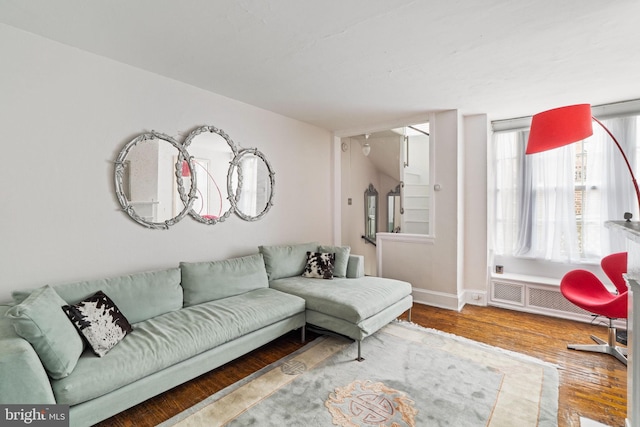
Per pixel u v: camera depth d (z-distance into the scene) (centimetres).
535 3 167
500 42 210
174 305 244
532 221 384
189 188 291
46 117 209
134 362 168
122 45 218
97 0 167
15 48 196
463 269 395
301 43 213
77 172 223
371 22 187
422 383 210
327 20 186
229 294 278
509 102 336
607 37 202
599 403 192
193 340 196
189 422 173
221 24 191
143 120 259
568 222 358
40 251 208
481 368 230
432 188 385
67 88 217
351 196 550
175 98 279
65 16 183
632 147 322
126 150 246
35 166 205
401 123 408
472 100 331
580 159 356
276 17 183
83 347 172
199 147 298
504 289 379
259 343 239
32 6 172
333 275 351
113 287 218
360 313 246
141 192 257
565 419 177
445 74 263
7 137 194
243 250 345
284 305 261
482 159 382
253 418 175
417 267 402
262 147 363
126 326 199
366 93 311
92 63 229
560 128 216
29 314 141
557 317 342
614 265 278
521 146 390
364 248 590
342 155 525
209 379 219
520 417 177
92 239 231
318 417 176
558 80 274
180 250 287
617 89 295
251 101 336
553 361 244
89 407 152
